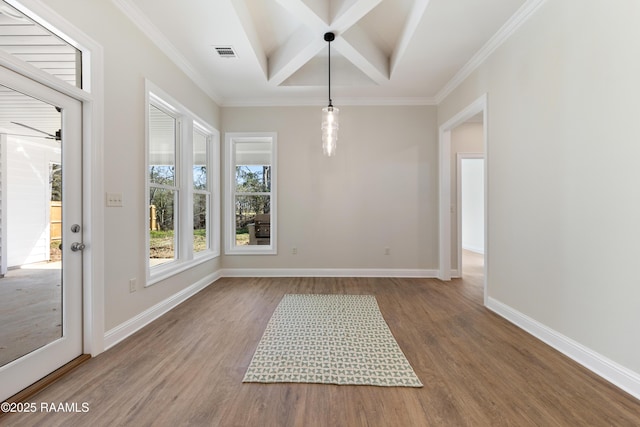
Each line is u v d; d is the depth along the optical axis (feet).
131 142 7.66
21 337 5.24
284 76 11.41
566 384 5.39
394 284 12.75
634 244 5.05
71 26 5.79
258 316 8.88
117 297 7.16
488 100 9.36
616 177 5.35
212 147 13.74
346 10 7.87
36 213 5.56
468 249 24.40
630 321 5.12
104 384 5.39
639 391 4.95
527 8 7.36
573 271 6.28
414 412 4.66
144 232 8.20
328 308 9.61
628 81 5.13
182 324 8.25
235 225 14.71
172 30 8.51
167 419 4.50
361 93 13.24
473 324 8.23
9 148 5.18
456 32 8.52
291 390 5.23
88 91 6.31
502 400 4.95
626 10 5.15
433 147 13.99
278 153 14.10
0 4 4.92
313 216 14.11
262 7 8.91
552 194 6.83
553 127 6.79
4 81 4.93
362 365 6.05
